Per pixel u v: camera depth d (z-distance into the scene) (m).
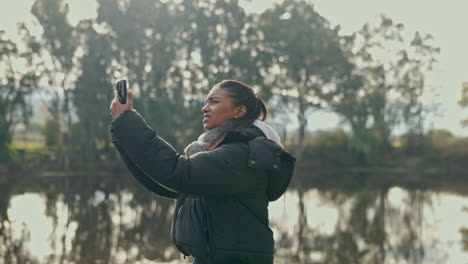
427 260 8.79
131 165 2.10
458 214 15.27
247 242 1.88
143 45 45.28
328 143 51.97
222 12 47.12
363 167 50.81
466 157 50.72
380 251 9.54
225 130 2.00
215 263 1.89
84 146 42.84
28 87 43.47
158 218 13.86
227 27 47.41
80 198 19.14
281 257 8.91
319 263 8.45
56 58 43.94
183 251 2.03
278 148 1.95
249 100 2.06
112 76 45.16
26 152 42.88
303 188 25.70
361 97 52.62
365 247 9.92
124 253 9.20
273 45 49.09
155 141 1.78
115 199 18.89
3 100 41.97
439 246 10.09
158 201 18.33
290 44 48.88
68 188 23.97
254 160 1.85
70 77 44.28
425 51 54.78
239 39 47.72
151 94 45.72
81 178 32.28
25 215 14.17
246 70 47.06
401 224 13.13
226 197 1.89
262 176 1.93
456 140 53.84
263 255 1.91
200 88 46.22
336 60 50.06
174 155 1.79
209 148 1.97
